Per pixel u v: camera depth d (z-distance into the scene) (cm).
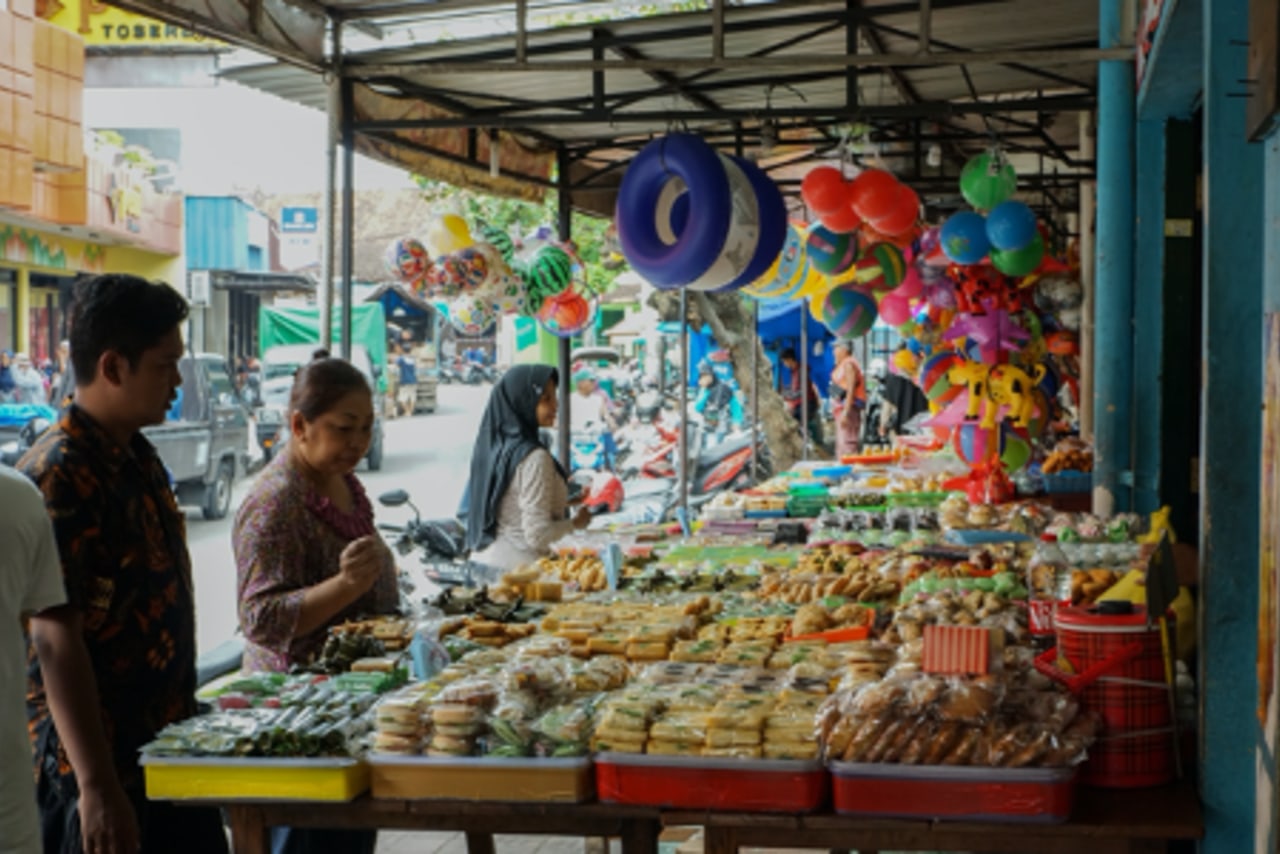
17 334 1748
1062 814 257
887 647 336
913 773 260
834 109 696
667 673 326
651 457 1382
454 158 831
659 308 1456
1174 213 562
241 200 2245
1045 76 822
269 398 2048
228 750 276
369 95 723
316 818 280
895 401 1474
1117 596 330
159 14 530
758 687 303
